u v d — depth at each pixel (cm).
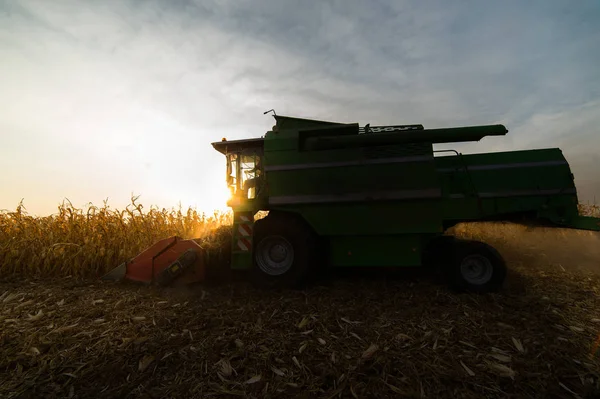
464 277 450
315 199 502
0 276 603
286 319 368
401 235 488
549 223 473
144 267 534
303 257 490
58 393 237
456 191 489
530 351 284
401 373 253
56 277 593
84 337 332
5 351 305
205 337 322
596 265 593
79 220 664
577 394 228
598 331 322
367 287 489
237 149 571
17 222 690
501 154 488
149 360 276
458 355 278
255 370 261
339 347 297
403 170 482
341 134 514
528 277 520
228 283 538
